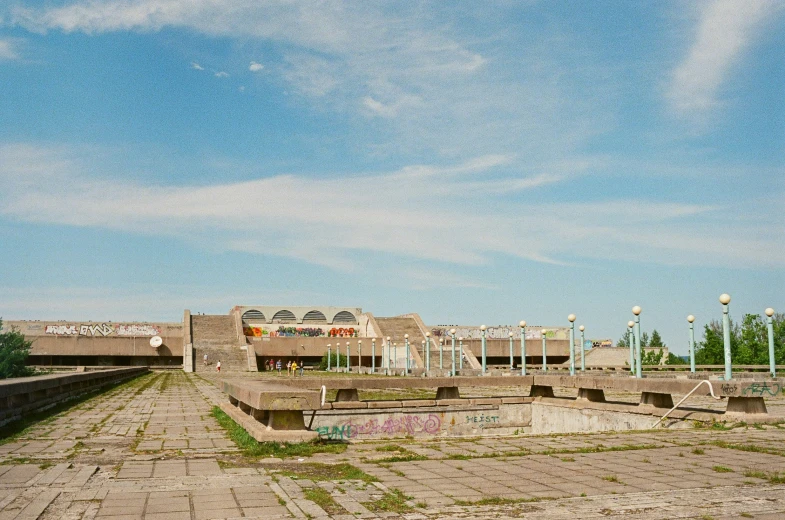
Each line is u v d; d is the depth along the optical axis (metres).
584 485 8.34
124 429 14.89
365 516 6.86
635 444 11.73
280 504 7.31
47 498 7.54
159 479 8.66
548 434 13.62
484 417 21.12
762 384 14.85
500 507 7.25
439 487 8.20
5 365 41.09
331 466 9.67
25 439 13.02
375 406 20.06
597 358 78.81
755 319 47.72
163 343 79.06
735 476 8.88
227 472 9.18
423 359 74.00
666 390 16.75
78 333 78.19
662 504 7.36
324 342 80.38
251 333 85.31
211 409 20.56
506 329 89.69
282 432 11.56
